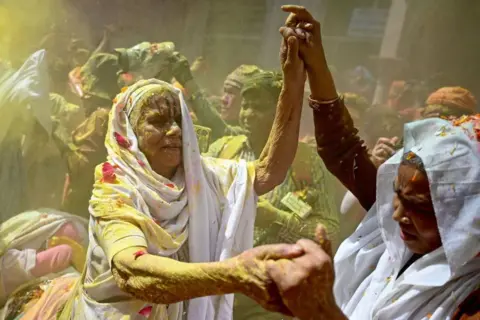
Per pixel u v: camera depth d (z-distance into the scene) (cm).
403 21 788
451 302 159
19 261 275
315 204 310
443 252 163
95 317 193
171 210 198
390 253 182
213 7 971
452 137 157
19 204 354
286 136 212
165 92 204
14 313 262
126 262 170
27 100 345
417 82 672
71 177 367
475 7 762
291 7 204
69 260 286
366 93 727
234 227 207
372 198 215
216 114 364
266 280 133
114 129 203
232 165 217
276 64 895
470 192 153
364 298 183
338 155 214
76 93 550
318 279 127
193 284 150
